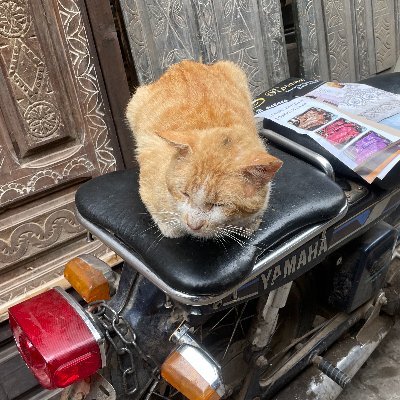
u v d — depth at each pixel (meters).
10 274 0.79
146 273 0.43
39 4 0.72
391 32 1.25
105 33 0.78
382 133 0.57
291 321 0.68
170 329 0.48
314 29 1.08
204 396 0.43
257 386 0.57
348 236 0.58
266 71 1.04
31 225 0.79
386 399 0.73
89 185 0.54
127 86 0.83
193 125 0.51
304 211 0.46
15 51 0.71
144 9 0.83
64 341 0.44
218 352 0.59
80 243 0.84
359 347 0.67
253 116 0.60
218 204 0.44
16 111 0.74
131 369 0.47
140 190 0.48
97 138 0.82
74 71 0.77
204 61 0.93
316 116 0.61
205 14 0.91
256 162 0.41
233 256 0.41
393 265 0.72
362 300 0.65
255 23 0.99
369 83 0.72
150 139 0.53
